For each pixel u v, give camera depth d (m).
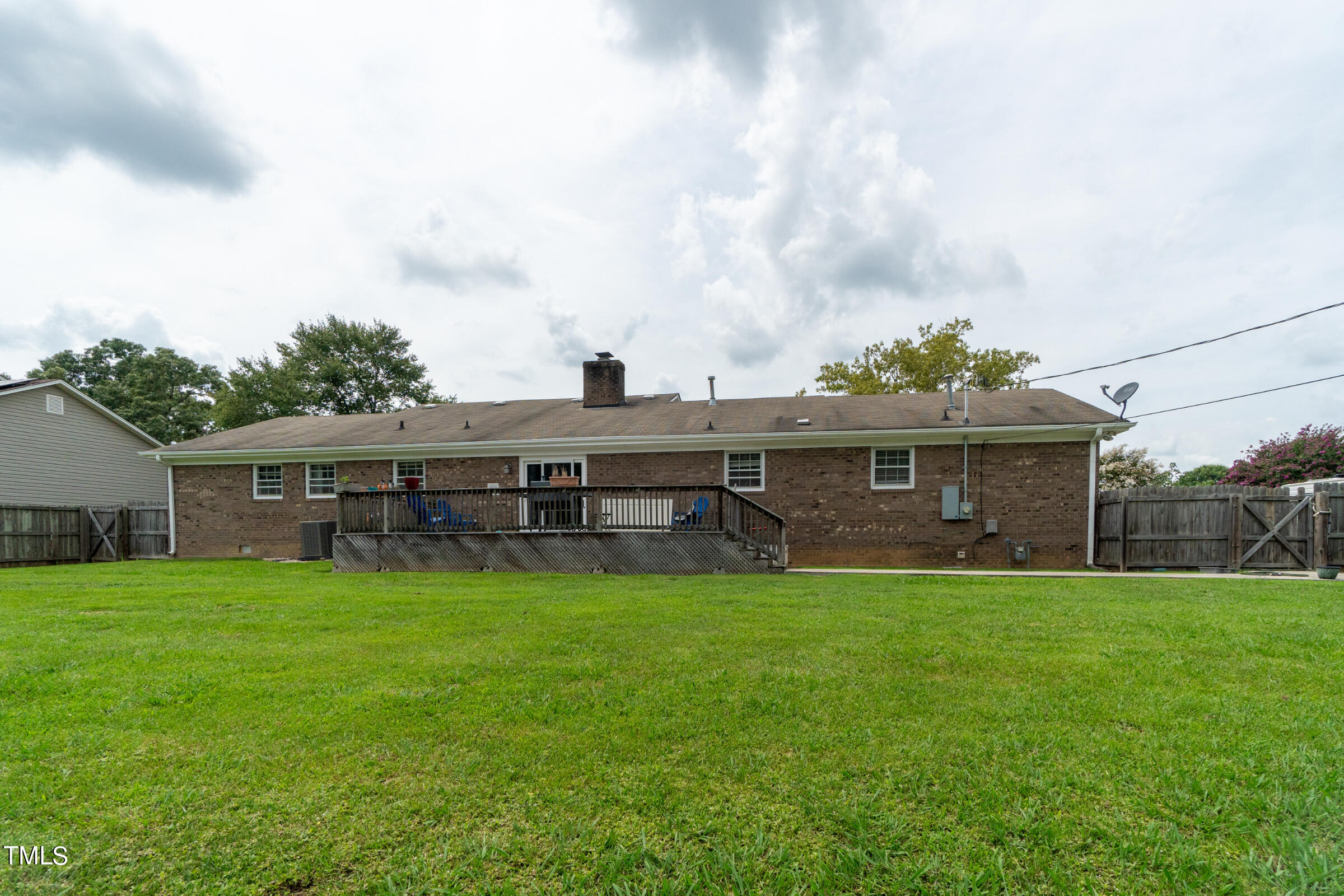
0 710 3.38
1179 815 2.26
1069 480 12.13
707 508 11.30
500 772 2.62
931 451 12.71
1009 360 28.34
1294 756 2.72
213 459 15.51
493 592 8.02
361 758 2.76
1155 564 11.32
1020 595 7.50
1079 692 3.63
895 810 2.29
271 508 15.30
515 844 2.09
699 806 2.32
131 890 1.88
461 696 3.61
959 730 3.03
